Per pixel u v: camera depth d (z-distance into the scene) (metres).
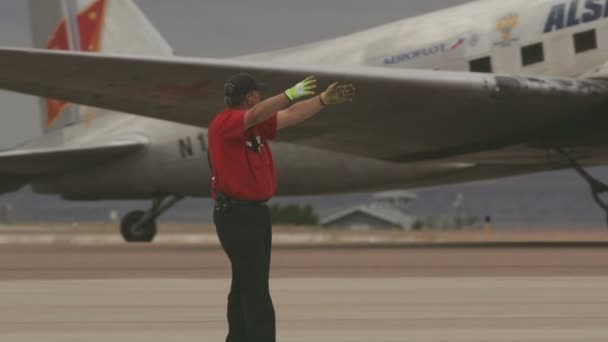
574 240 118.88
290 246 99.62
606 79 77.19
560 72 81.25
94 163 113.81
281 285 40.66
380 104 74.75
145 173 112.44
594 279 42.88
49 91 75.88
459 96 73.44
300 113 20.56
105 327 26.30
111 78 72.62
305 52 101.44
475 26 87.38
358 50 96.06
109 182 115.25
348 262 59.50
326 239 168.62
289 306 31.84
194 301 34.03
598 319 27.47
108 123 117.69
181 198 118.75
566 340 23.14
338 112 76.56
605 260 58.53
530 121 78.25
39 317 28.73
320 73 70.81
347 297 35.06
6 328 26.02
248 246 21.19
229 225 21.23
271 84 71.75
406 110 75.94
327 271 50.41
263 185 21.23
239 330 22.09
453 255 67.50
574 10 81.06
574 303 32.09
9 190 119.44
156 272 51.22
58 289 39.38
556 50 81.50
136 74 71.62
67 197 120.12
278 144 103.75
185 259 66.62
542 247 81.50
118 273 50.50
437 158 88.94
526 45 83.31
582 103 76.69
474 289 37.91
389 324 26.66
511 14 85.25
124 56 69.25
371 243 113.62
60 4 123.88
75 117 121.44
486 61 85.88
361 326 26.28
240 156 21.08
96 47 122.00
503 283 40.88
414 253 72.25
